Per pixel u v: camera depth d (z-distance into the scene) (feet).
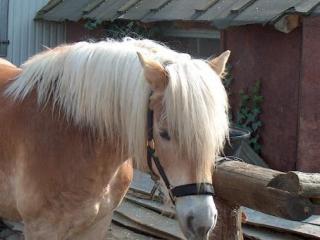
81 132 13.05
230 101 29.01
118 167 13.51
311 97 24.61
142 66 11.68
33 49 37.81
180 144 11.12
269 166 27.14
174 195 11.36
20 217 14.43
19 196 13.55
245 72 28.19
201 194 11.23
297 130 25.54
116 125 12.73
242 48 28.27
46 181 13.12
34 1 37.40
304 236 20.42
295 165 25.81
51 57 13.65
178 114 11.08
